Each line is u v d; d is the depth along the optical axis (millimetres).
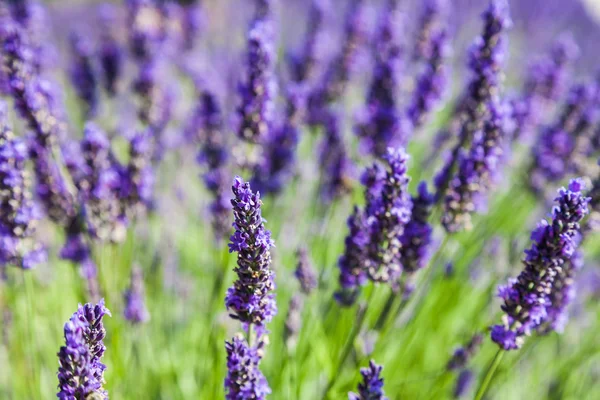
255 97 581
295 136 641
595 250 701
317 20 740
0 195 543
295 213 711
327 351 599
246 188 490
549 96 684
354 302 562
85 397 472
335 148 655
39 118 574
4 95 614
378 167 548
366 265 548
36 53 655
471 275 672
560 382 643
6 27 571
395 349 629
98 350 479
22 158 545
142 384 606
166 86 718
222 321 588
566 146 657
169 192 768
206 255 691
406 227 546
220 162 620
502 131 562
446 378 591
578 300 693
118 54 705
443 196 593
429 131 814
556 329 552
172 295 684
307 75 738
